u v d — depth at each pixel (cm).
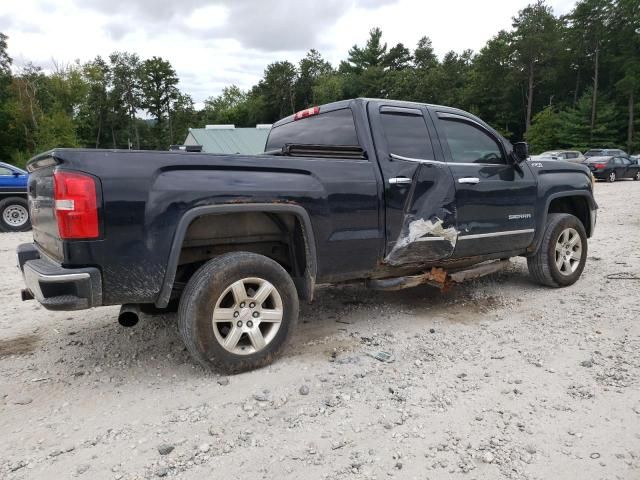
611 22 5741
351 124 429
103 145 8538
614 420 285
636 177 2775
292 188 359
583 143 5366
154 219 310
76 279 292
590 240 866
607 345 393
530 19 6056
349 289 576
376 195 404
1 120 5256
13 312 509
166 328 450
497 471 242
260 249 397
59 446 266
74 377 351
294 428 281
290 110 8975
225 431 278
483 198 473
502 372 350
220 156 338
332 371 353
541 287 571
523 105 6612
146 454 258
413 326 448
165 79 8856
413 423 285
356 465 247
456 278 475
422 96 6719
